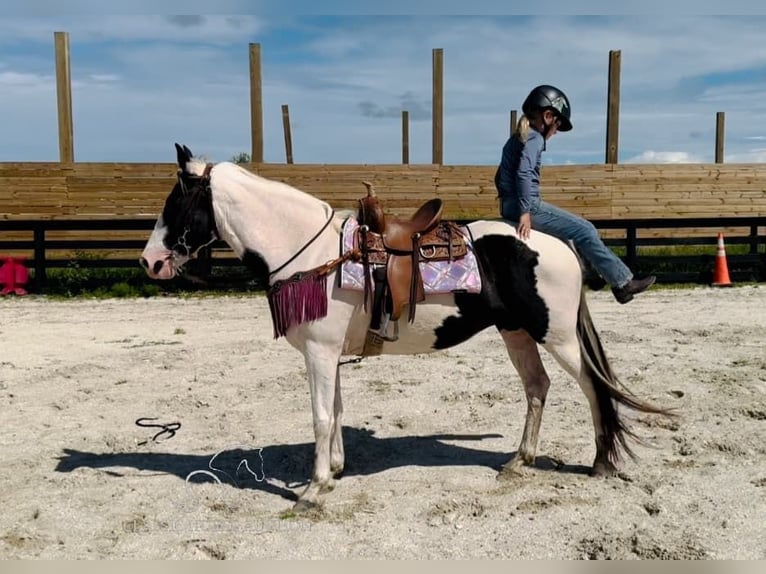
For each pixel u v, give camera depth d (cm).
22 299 1339
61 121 1669
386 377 742
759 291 1352
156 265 436
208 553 374
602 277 463
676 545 368
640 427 563
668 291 1372
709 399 632
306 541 382
